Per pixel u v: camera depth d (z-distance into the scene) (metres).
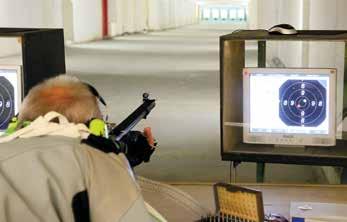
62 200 1.74
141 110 3.17
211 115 10.80
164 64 18.91
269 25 21.94
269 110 3.95
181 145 8.79
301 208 2.90
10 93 3.85
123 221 1.77
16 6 19.12
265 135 3.98
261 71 3.92
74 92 2.12
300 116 3.91
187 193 3.21
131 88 13.95
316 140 3.92
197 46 26.78
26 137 1.91
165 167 7.74
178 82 14.95
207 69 17.55
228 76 3.89
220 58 3.85
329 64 6.46
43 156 1.78
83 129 1.98
